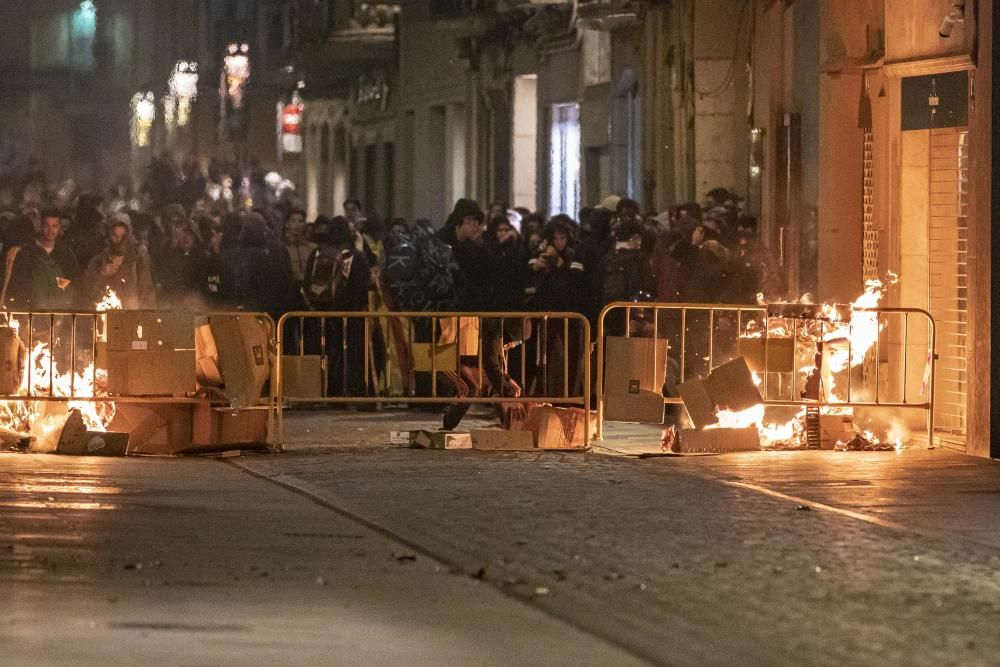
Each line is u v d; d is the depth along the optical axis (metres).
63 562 19.61
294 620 17.08
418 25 88.31
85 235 45.34
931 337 30.86
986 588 18.83
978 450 29.73
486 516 22.92
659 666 15.55
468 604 17.92
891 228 33.31
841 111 36.94
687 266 36.31
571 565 19.75
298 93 119.69
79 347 37.38
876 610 17.77
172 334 29.22
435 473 27.03
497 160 74.94
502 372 32.34
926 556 20.44
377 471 27.23
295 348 41.44
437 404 38.62
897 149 33.09
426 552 20.58
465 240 39.97
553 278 37.25
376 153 98.06
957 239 32.50
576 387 35.53
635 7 55.16
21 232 43.25
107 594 18.06
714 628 16.92
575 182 65.81
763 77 46.34
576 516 22.94
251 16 157.62
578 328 36.97
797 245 43.25
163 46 188.50
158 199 93.38
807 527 22.17
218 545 20.81
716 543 21.08
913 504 24.25
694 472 27.17
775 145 44.81
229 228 43.59
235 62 156.50
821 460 28.75
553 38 66.56
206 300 42.53
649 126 55.88
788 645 16.31
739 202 44.28
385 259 43.62
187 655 15.64
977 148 30.06
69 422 29.03
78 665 15.22
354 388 40.16
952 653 16.16
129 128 197.38
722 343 35.62
